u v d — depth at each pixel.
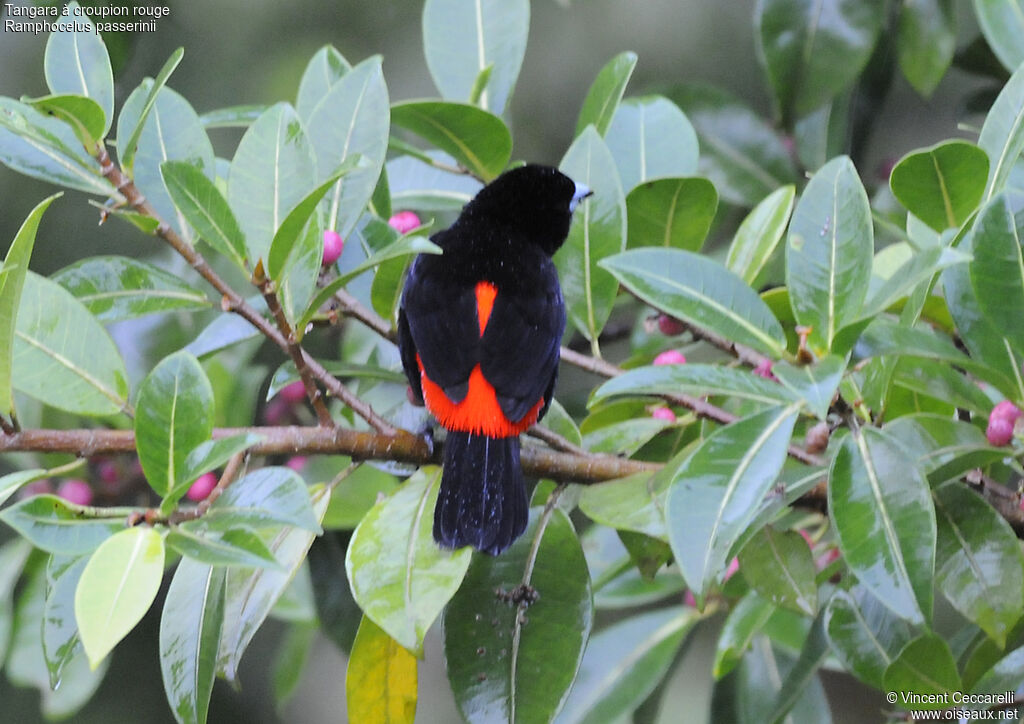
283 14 14.27
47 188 13.38
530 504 8.15
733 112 12.00
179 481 5.89
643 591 10.15
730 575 9.30
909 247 8.95
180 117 7.93
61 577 6.80
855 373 7.67
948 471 6.74
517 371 7.59
